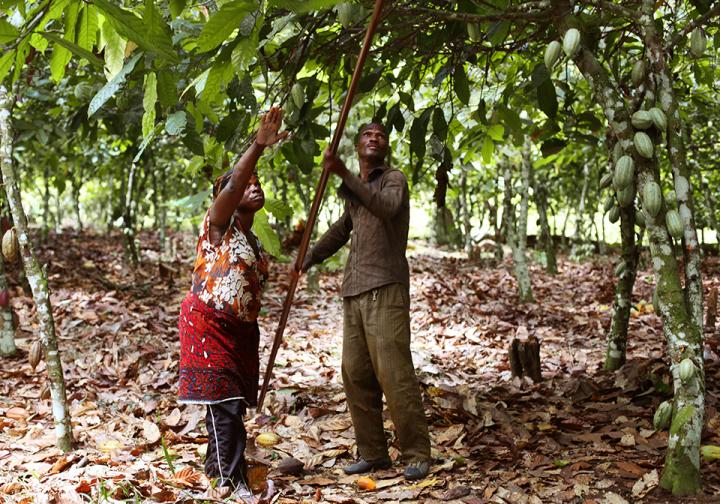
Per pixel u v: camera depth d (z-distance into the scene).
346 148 5.98
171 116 2.78
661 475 2.74
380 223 2.97
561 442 3.33
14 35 1.96
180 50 2.92
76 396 4.16
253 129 3.18
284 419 3.81
